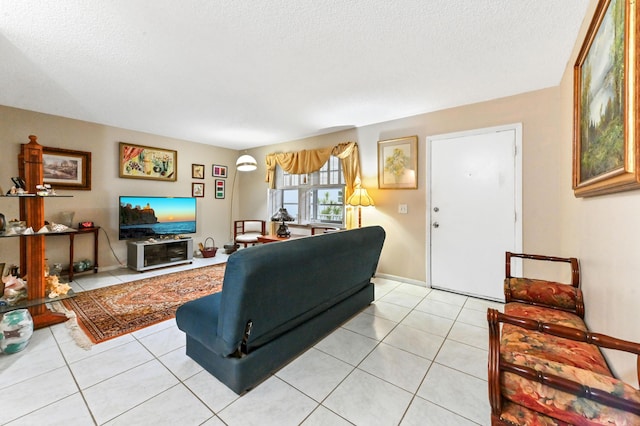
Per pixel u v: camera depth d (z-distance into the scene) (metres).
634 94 0.95
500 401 0.91
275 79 2.54
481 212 3.07
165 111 3.46
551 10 1.63
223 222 5.73
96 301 2.91
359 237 2.28
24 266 2.61
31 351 1.95
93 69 2.36
